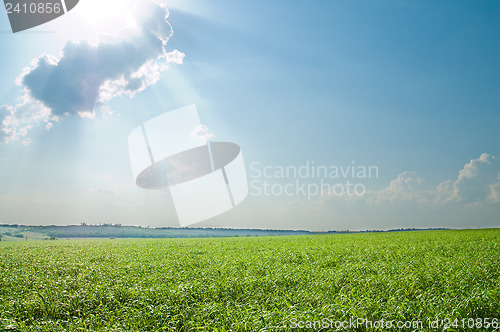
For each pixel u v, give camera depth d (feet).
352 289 32.01
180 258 62.08
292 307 26.66
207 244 105.29
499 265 44.68
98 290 34.01
